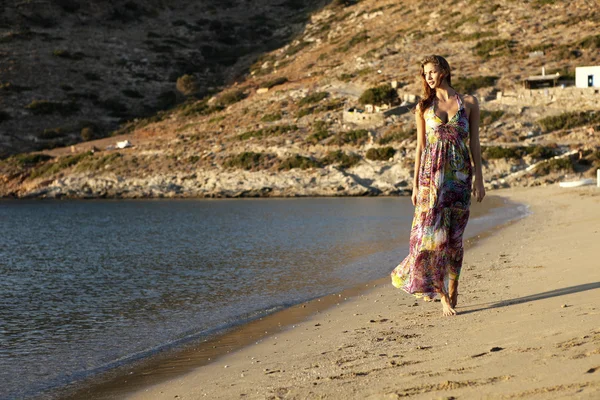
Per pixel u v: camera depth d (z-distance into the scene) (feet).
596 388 15.52
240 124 294.25
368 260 68.08
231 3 518.37
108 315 47.03
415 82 280.92
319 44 411.95
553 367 17.76
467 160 26.50
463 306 31.50
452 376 18.76
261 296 50.19
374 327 31.09
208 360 30.01
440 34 339.77
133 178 255.29
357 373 21.53
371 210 153.28
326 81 318.86
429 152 26.61
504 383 17.24
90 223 159.22
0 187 276.82
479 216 111.55
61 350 36.40
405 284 27.91
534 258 49.14
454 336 25.11
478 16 341.00
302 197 213.05
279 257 77.00
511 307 29.27
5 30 433.07
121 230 136.98
